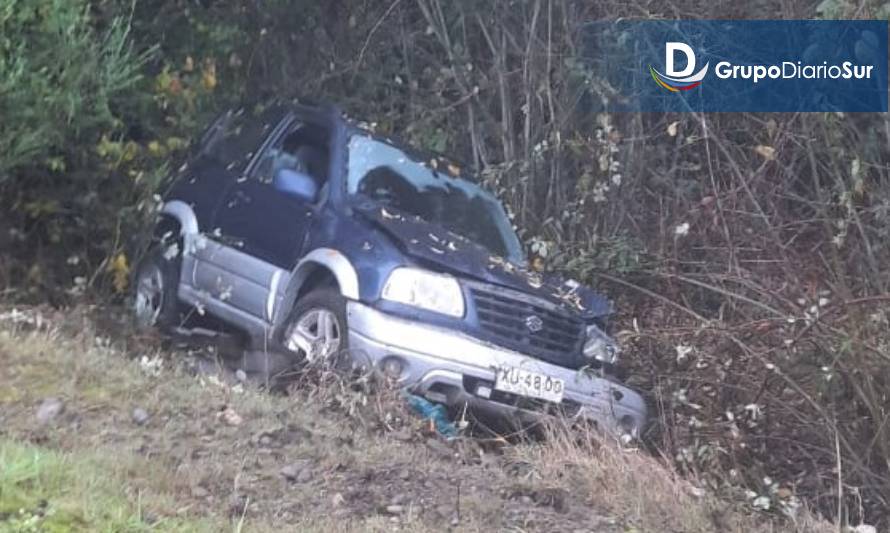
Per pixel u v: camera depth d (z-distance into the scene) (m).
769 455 7.49
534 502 6.04
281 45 10.91
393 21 11.26
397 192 8.33
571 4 10.52
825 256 8.41
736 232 9.19
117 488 5.14
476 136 10.88
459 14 10.81
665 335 7.97
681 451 7.14
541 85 10.52
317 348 7.34
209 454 5.90
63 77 7.84
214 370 7.53
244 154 8.91
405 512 5.62
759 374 7.54
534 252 9.29
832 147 8.80
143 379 6.65
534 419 7.22
